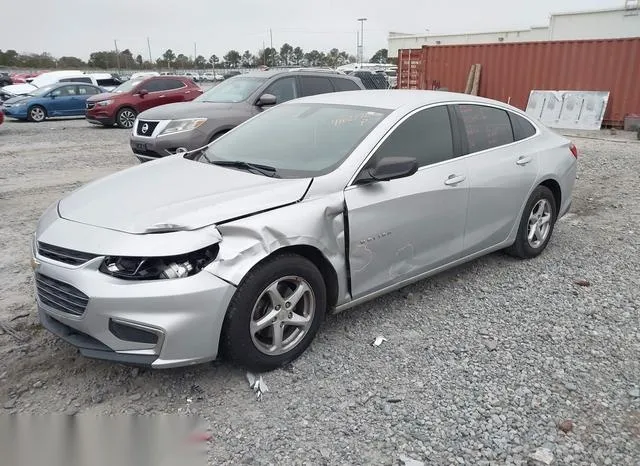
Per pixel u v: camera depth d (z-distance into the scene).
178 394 3.06
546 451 2.62
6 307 4.12
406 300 4.27
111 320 2.80
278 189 3.28
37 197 7.73
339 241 3.42
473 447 2.65
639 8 26.78
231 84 9.28
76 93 20.56
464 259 4.46
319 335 3.70
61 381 3.17
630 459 2.57
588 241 5.76
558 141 5.36
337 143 3.79
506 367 3.32
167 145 7.95
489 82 17.59
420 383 3.16
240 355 3.06
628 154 11.10
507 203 4.66
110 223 3.01
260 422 2.83
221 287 2.89
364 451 2.62
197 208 3.04
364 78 20.08
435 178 3.97
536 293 4.41
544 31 36.94
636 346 3.59
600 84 15.36
